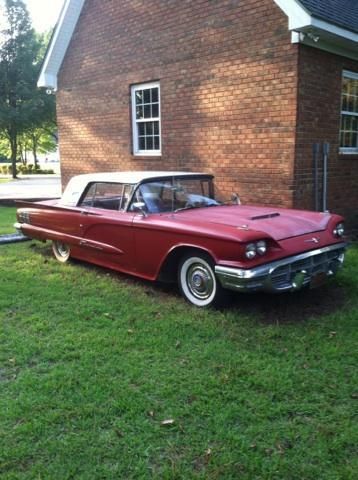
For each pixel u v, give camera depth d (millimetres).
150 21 9617
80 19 11383
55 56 12070
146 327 4168
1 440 2568
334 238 4746
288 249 4219
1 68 29406
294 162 7559
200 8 8562
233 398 2990
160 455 2449
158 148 10195
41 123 32062
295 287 4301
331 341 3836
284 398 2990
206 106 8789
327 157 8172
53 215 6363
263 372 3314
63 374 3301
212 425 2697
